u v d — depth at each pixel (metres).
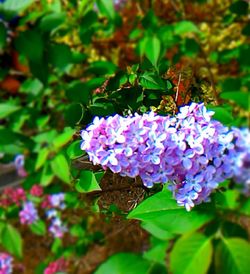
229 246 0.30
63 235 0.88
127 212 0.37
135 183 0.36
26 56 0.52
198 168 0.33
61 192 0.84
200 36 0.93
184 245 0.30
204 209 0.32
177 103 0.39
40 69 0.52
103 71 0.58
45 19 0.52
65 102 0.75
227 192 0.33
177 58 0.78
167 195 0.33
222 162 0.33
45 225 0.92
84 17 0.76
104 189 0.37
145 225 0.37
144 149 0.33
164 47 0.74
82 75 0.74
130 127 0.33
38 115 0.74
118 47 0.94
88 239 0.84
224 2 1.00
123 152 0.33
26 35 0.50
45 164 0.64
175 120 0.34
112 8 0.74
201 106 0.34
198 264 0.30
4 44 0.49
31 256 0.96
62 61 0.52
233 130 0.35
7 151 0.67
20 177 1.00
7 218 0.86
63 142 0.54
